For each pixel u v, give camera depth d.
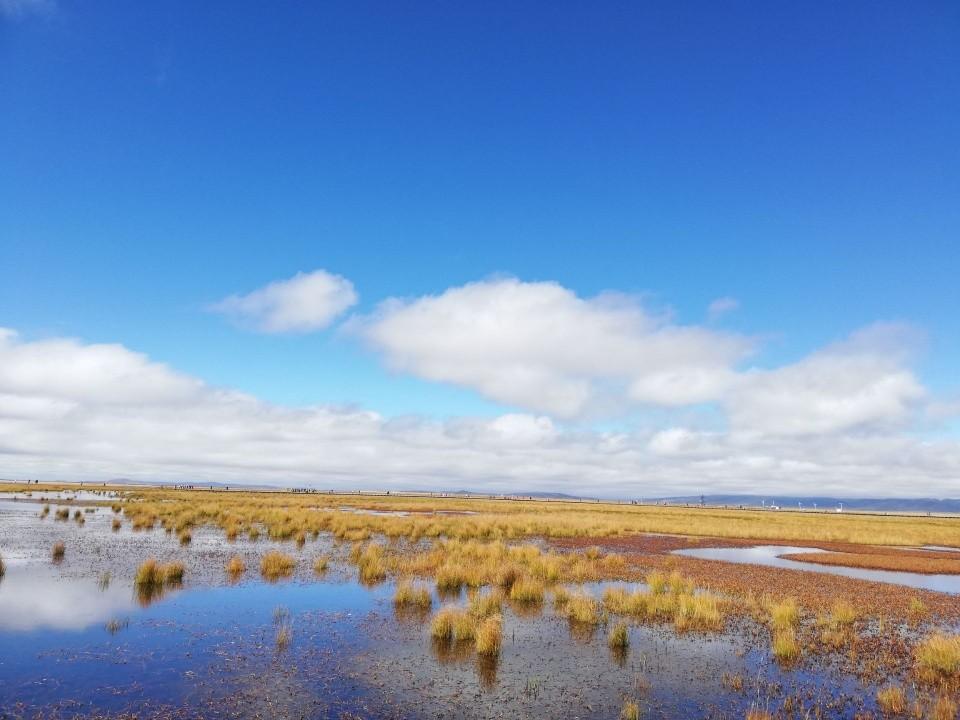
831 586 23.89
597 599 18.81
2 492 75.94
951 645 13.34
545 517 58.19
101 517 41.19
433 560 24.00
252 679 10.77
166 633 13.31
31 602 15.42
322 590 18.58
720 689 11.23
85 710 9.13
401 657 12.38
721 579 24.31
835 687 11.50
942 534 62.41
